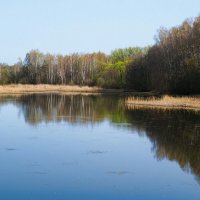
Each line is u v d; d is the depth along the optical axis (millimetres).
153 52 81312
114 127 32375
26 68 130250
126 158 21672
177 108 48000
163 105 51000
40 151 23203
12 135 28391
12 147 24219
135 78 91812
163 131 30469
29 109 47406
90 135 28578
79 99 65562
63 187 16609
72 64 128000
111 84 104000
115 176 18234
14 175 18234
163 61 72125
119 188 16547
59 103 56688
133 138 27500
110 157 21875
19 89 93250
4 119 37500
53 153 22688
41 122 35344
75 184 17000
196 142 26266
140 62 92062
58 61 130125
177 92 66625
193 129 31562
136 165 20234
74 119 37500
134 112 43875
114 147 24484
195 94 61375
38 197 15445
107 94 82250
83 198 15352
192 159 21594
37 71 129375
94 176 18188
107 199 15250
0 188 16438
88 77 125250
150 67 82688
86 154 22531
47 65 128875
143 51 129750
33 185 16859
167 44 72125
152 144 25500
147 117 39125
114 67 108875
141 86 90812
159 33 81000
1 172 18703
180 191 16188
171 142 26156
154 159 21531
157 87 75375
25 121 36031
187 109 46812
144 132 29969
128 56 140125
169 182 17422
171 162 20938
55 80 128250
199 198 15336
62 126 32906
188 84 62312
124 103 56250
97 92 91312
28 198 15320
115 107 50031
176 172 19016
